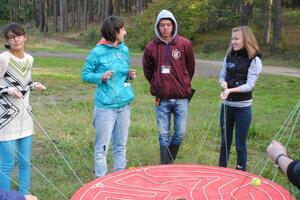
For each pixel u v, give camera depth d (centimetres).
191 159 567
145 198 285
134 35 3347
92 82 434
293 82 1467
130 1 4494
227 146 488
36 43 3197
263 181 314
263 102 1047
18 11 5497
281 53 2370
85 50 2920
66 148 613
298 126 771
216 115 837
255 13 2902
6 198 254
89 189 301
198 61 2302
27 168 416
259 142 669
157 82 488
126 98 450
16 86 395
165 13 475
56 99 1048
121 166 465
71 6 5044
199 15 2958
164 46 483
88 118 812
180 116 498
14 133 397
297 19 2894
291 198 284
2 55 388
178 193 292
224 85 458
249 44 454
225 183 310
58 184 485
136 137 670
